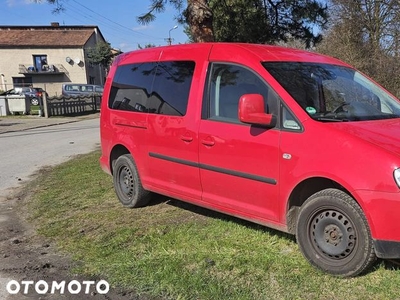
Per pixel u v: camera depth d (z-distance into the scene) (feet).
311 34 32.71
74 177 25.68
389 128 12.10
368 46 58.44
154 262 13.09
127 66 19.12
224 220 16.22
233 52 14.40
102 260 13.55
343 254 11.41
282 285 11.41
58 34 178.29
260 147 12.76
